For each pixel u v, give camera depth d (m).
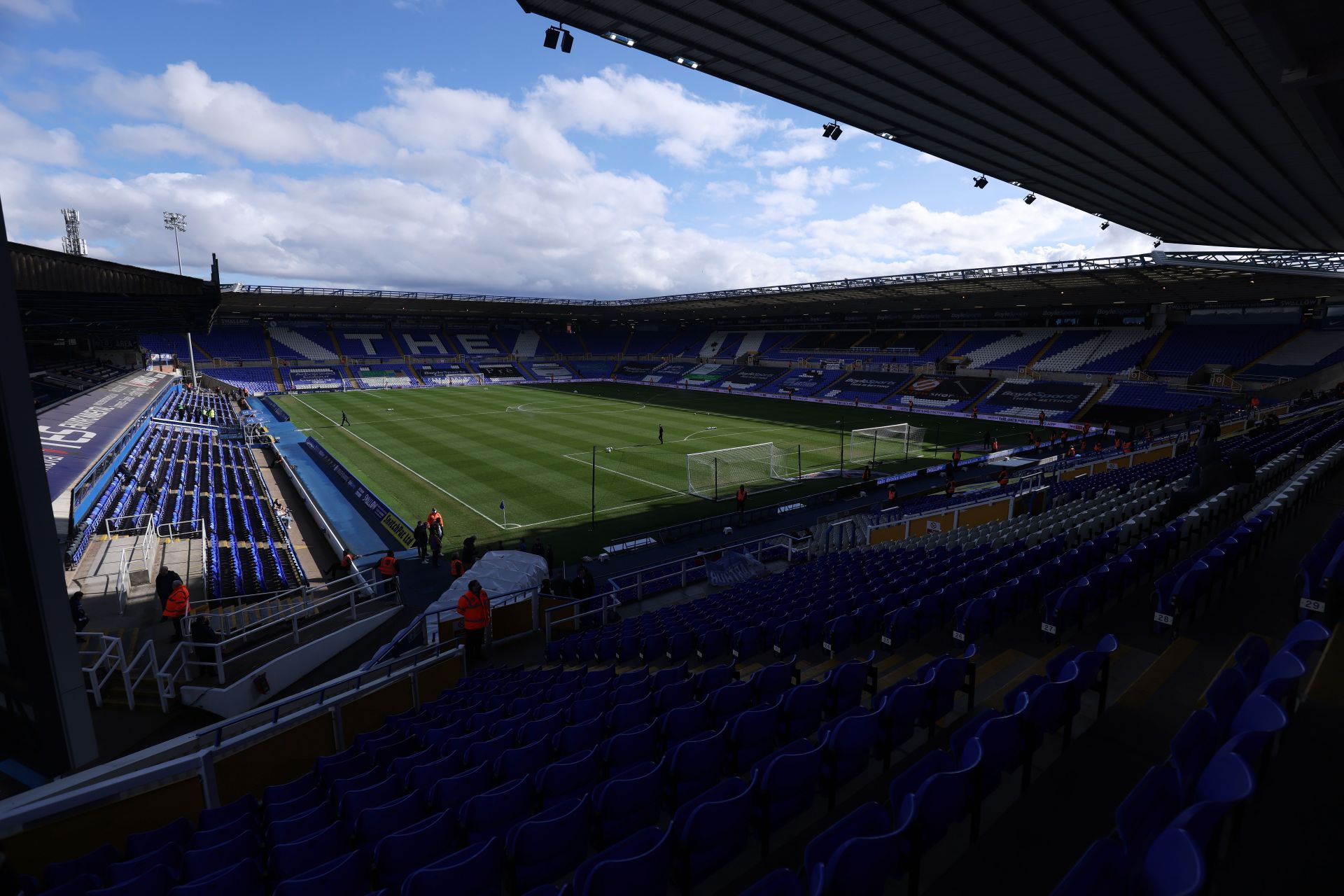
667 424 47.97
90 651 10.16
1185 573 7.13
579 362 94.56
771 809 4.51
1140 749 5.00
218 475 26.59
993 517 19.06
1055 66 11.55
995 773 4.16
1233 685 4.33
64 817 5.09
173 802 5.70
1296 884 3.24
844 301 64.25
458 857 3.75
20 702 3.10
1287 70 9.59
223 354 71.44
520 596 12.88
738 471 32.25
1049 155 16.28
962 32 10.45
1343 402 37.19
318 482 29.27
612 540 21.88
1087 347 57.34
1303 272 31.25
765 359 81.00
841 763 4.89
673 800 4.91
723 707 6.27
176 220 53.06
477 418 49.28
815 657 8.59
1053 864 3.83
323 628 12.10
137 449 25.69
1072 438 42.59
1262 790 3.91
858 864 3.00
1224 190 18.38
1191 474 13.14
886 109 13.82
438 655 9.62
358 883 3.99
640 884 3.40
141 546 15.99
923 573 10.84
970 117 14.06
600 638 10.62
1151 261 36.94
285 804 5.47
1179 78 11.70
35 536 3.02
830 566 14.09
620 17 10.35
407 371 79.12
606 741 5.47
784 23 10.40
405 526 22.86
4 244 2.78
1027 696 4.52
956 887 3.67
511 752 5.37
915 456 36.72
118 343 48.66
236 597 13.02
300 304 67.00
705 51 11.48
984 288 50.16
